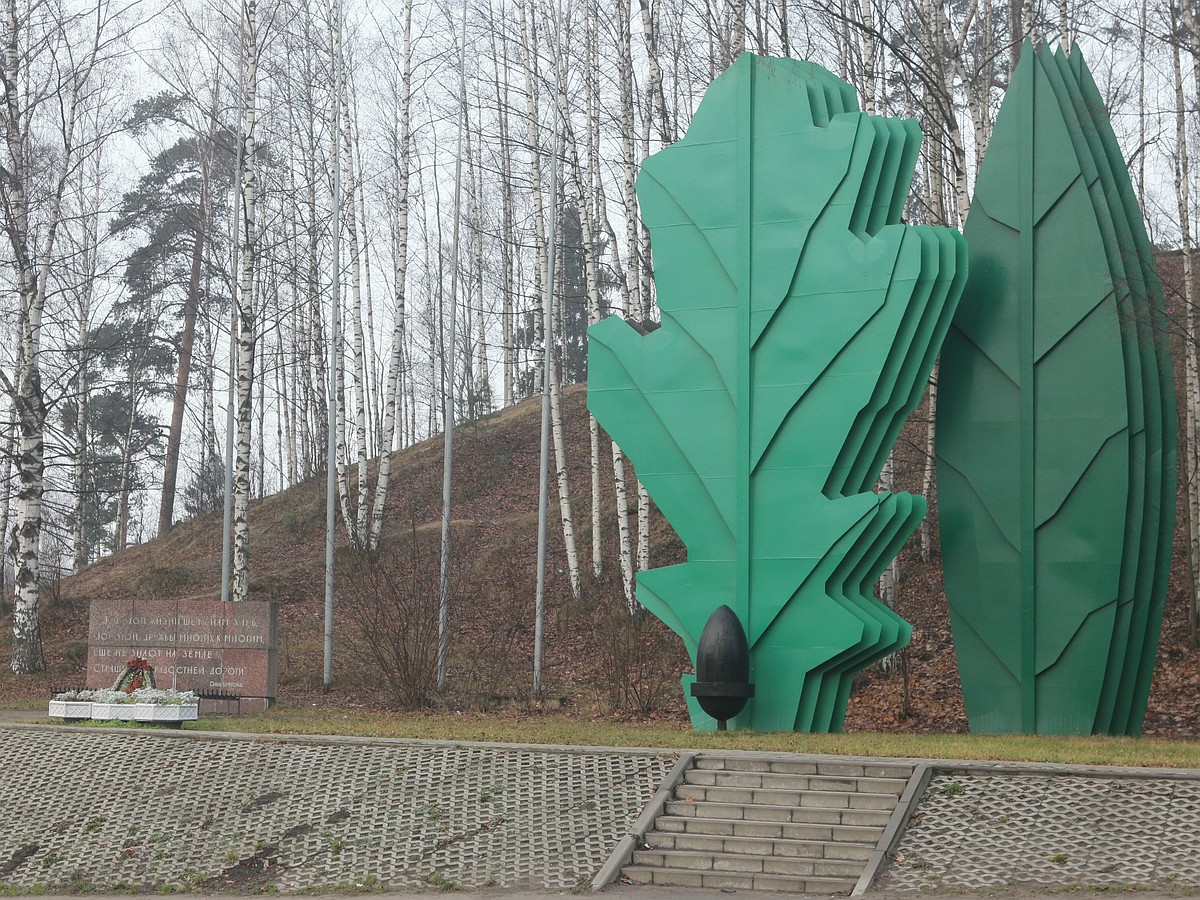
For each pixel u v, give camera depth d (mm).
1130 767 12344
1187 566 25094
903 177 18703
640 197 19391
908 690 22125
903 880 11023
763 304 18406
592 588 30453
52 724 16062
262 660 21328
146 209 38719
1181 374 28625
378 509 33938
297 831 12906
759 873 11523
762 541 18047
